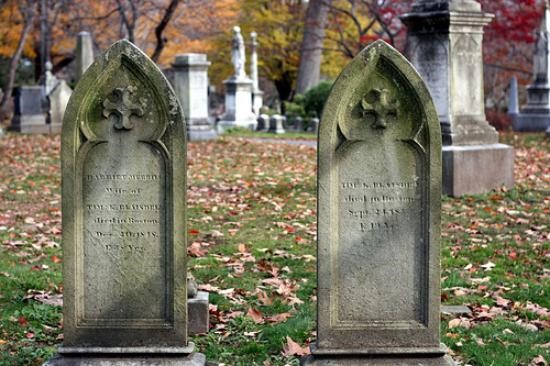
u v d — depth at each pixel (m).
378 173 5.49
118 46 5.44
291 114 33.22
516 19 29.69
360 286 5.54
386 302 5.56
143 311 5.58
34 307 7.11
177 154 5.47
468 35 13.09
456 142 12.95
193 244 9.57
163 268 5.57
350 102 5.45
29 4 37.00
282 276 8.28
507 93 43.53
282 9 43.53
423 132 5.46
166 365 5.43
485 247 9.46
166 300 5.58
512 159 13.56
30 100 29.52
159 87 5.44
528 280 8.18
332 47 42.91
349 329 5.52
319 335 5.51
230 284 8.00
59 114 29.75
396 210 5.51
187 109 24.42
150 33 41.88
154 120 5.48
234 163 18.11
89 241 5.56
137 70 5.45
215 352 6.14
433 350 5.46
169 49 43.88
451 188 12.83
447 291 7.71
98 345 5.55
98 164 5.52
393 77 5.45
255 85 38.12
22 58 48.44
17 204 12.81
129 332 5.55
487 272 8.47
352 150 5.47
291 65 45.50
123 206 5.54
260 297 7.47
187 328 6.01
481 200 12.55
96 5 42.38
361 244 5.52
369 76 5.44
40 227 10.92
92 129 5.50
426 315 5.54
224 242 9.96
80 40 28.06
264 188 14.17
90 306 5.59
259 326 6.73
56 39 42.34
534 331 6.62
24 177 15.80
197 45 44.19
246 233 10.48
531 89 28.81
